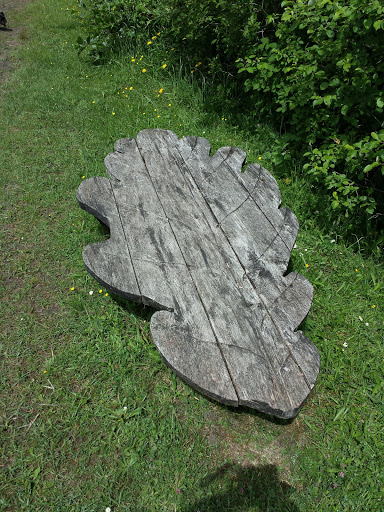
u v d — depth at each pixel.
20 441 2.00
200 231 2.32
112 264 2.09
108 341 2.44
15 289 2.74
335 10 2.82
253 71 3.76
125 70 5.37
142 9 5.49
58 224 3.26
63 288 2.76
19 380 2.23
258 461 1.98
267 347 1.71
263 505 1.83
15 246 3.06
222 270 2.08
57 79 5.32
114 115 4.61
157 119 4.49
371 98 2.86
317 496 1.86
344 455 1.99
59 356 2.35
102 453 1.97
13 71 5.63
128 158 2.89
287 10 3.11
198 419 2.12
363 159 2.96
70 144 4.18
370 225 3.11
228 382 1.58
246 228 2.35
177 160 2.91
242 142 4.17
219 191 2.63
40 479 1.87
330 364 2.37
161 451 1.98
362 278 2.90
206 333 1.76
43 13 7.82
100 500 1.81
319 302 2.74
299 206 3.44
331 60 3.13
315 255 3.11
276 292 1.96
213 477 1.91
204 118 4.48
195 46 4.98
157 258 2.14
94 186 2.60
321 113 3.27
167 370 2.32
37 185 3.61
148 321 2.56
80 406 2.13
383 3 2.50
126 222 2.35
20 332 2.47
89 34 5.87
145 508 1.80
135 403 2.15
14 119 4.51
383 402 2.19
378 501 1.83
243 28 4.04
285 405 1.52
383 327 2.59
